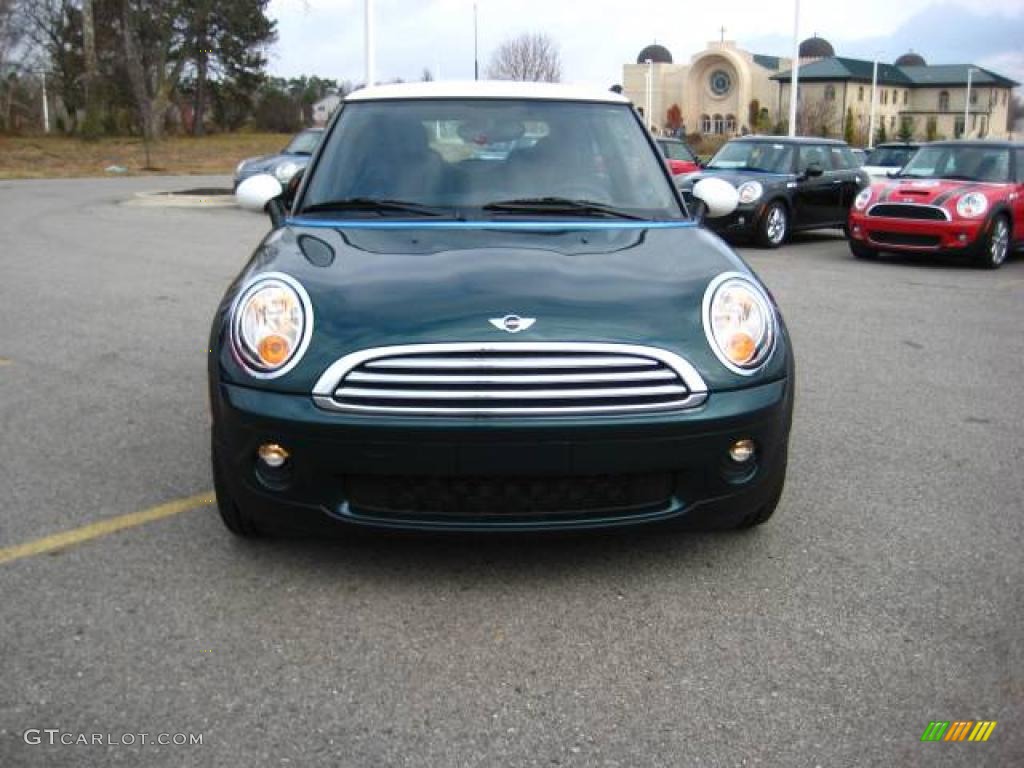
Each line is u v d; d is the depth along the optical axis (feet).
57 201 67.05
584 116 14.94
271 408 10.00
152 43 158.40
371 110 14.80
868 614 10.45
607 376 9.93
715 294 10.89
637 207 13.73
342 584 11.02
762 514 11.95
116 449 15.49
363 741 8.23
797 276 36.76
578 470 9.96
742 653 9.66
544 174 13.93
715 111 319.47
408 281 10.82
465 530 10.21
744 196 45.91
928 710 8.73
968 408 18.57
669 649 9.73
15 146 133.59
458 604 10.59
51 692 8.84
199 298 29.04
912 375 21.16
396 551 11.86
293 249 11.99
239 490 10.55
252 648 9.66
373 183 13.73
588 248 12.03
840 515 13.17
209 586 10.93
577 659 9.54
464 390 9.84
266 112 209.26
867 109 307.99
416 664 9.42
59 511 13.00
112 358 21.50
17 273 33.63
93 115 144.77
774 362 10.80
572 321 10.18
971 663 9.49
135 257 38.04
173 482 14.10
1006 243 41.04
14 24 161.17
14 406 17.81
